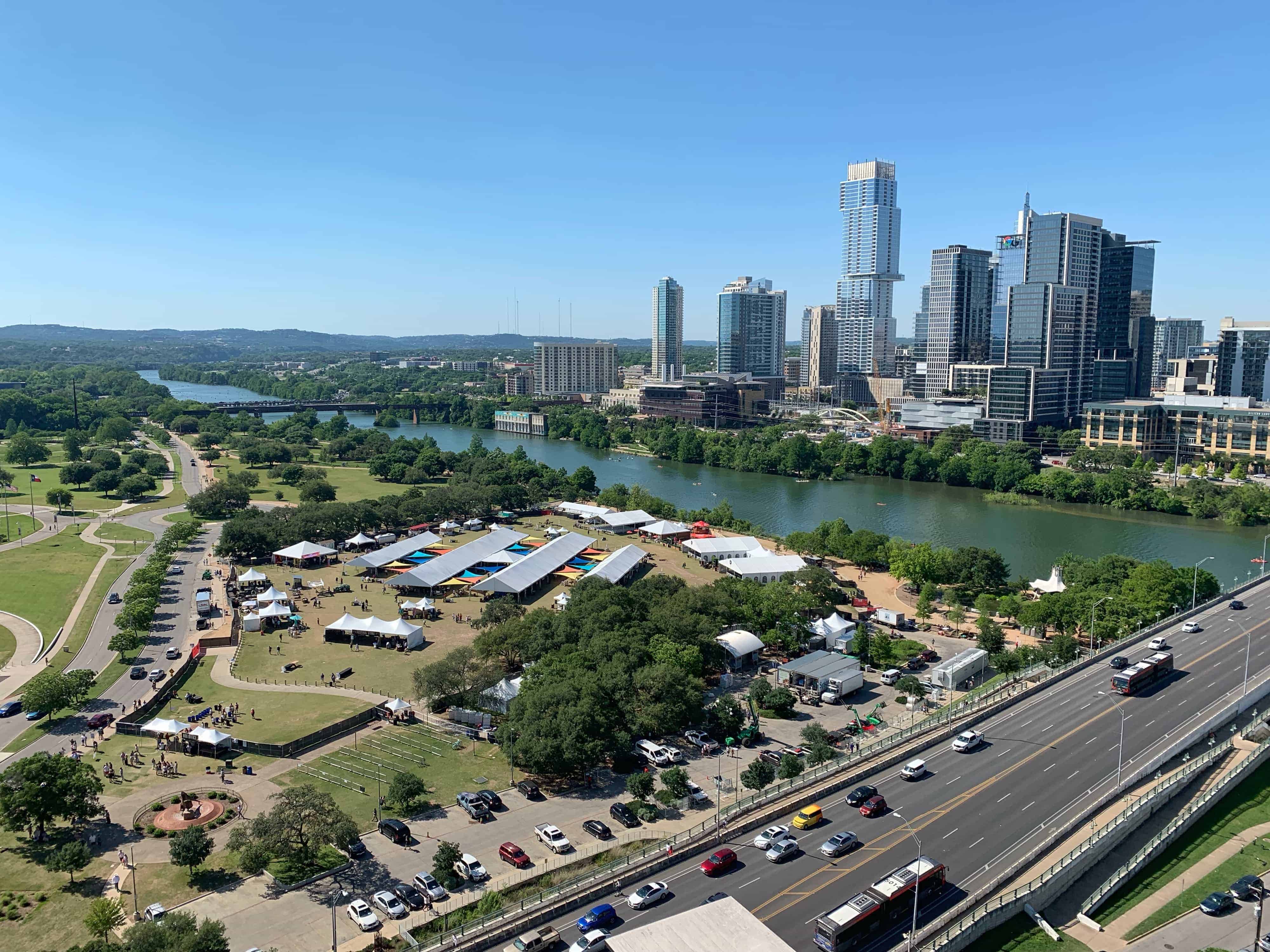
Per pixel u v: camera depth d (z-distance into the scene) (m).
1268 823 163.12
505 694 197.50
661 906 124.94
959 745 174.25
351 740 189.62
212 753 180.88
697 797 162.00
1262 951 124.00
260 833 138.25
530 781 169.62
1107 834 144.88
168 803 161.62
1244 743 184.38
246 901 133.00
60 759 152.25
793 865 134.75
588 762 169.75
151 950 112.19
